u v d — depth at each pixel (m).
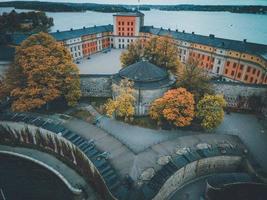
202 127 54.47
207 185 38.50
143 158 42.72
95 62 101.12
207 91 57.09
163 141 47.50
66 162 50.19
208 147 45.53
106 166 40.31
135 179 38.31
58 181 45.81
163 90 57.84
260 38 170.88
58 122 54.16
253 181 38.50
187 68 58.19
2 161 50.50
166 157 42.97
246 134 53.09
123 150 44.78
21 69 55.25
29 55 53.06
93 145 45.72
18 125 52.91
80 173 47.56
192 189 41.88
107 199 39.28
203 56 90.69
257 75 72.81
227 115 60.78
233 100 63.12
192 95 51.56
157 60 68.62
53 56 55.03
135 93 57.09
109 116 56.12
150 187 36.34
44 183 45.16
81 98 66.56
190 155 42.47
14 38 87.81
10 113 57.03
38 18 174.00
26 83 55.88
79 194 42.75
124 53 72.25
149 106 58.84
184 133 52.84
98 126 54.91
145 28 118.44
